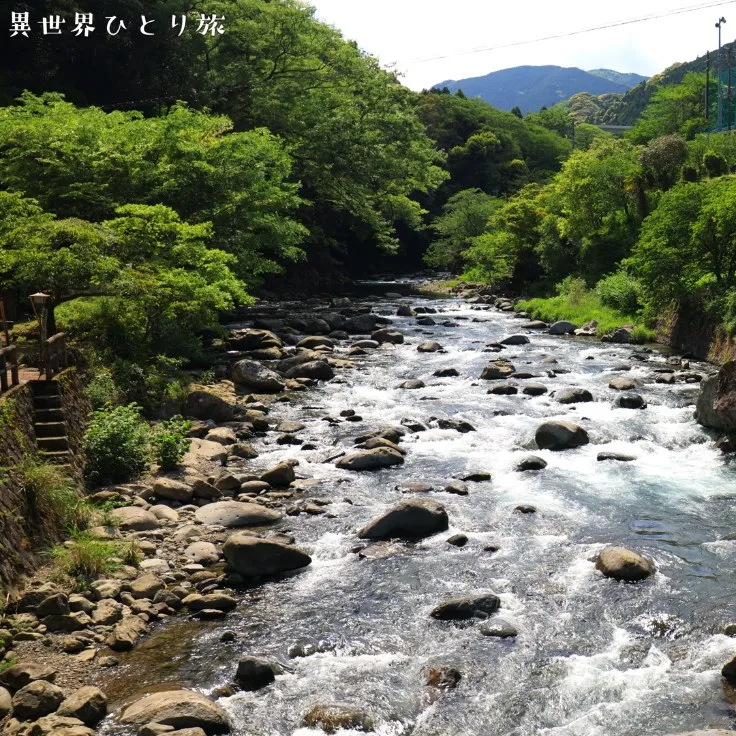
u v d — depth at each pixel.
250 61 45.22
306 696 8.22
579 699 8.10
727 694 8.09
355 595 10.41
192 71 42.88
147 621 9.77
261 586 10.74
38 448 12.89
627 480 14.56
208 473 15.05
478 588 10.48
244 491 14.16
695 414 18.22
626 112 173.12
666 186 42.81
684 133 79.12
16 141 23.83
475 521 12.71
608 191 42.50
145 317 20.23
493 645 9.13
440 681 8.39
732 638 9.11
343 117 42.91
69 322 19.72
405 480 14.66
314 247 56.91
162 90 42.62
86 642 9.20
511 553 11.52
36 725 7.45
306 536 12.29
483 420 18.50
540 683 8.38
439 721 7.81
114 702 8.12
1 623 9.35
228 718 7.80
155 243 19.92
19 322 21.72
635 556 10.84
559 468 15.27
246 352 26.84
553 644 9.12
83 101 41.38
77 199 23.81
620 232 41.94
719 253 26.52
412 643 9.23
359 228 61.38
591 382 22.28
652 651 8.93
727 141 52.41
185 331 23.20
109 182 24.20
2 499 10.38
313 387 22.39
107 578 10.62
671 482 14.45
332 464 15.66
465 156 91.88
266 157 29.58
